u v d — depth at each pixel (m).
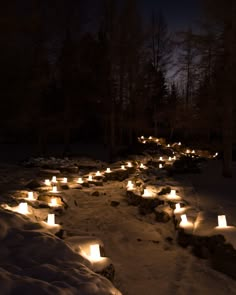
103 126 29.52
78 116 24.73
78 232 6.73
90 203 10.65
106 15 19.73
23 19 12.38
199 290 4.84
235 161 17.83
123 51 20.12
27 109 14.51
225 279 5.17
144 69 23.36
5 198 8.56
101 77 20.30
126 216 9.18
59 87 22.23
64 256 4.27
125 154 21.55
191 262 5.82
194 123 14.31
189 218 7.16
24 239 4.62
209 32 11.91
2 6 11.64
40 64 16.95
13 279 3.42
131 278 5.29
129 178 14.39
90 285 3.50
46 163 17.58
